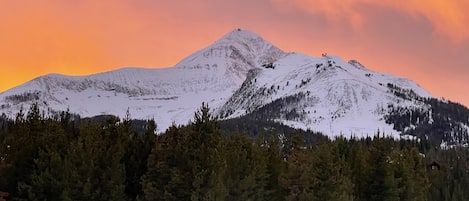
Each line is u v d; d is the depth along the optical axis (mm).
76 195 38281
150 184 40188
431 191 96562
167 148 41031
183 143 41594
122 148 41812
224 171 39938
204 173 39625
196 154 40875
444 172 106375
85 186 38031
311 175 47375
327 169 47719
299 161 49250
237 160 42906
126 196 40906
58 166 38344
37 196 37625
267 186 49219
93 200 38844
